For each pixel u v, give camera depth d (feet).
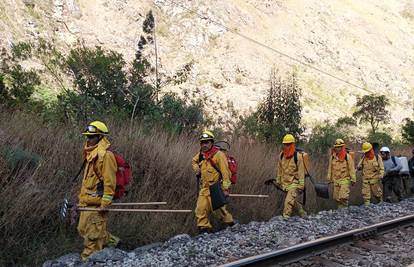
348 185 34.83
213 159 23.90
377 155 38.91
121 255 18.67
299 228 25.53
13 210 18.95
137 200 24.17
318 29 192.34
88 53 37.81
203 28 150.41
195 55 140.36
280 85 57.16
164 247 20.58
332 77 168.25
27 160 21.56
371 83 180.96
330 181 35.68
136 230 22.70
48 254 19.16
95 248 18.71
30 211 19.75
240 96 131.23
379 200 40.01
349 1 235.81
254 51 154.92
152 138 28.58
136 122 33.12
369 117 124.57
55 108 34.27
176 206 25.89
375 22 228.02
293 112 54.95
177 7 151.53
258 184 32.12
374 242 23.15
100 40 125.29
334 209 36.27
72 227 21.31
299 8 198.80
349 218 30.14
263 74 147.43
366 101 124.16
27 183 20.16
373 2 251.60
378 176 38.73
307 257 19.36
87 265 17.30
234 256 19.48
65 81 42.24
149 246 20.67
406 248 22.27
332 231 25.55
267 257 17.61
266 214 30.40
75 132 26.61
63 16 123.75
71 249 19.95
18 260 18.62
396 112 162.50
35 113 30.09
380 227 25.38
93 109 34.91
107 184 18.07
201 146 24.36
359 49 197.57
